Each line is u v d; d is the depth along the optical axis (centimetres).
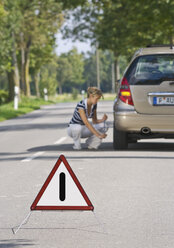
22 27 10119
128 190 1530
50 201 1138
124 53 10188
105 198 1433
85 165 1978
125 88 2266
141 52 2298
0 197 1474
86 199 1133
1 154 2427
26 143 2881
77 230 1142
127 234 1107
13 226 1182
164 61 2264
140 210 1303
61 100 15762
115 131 2350
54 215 1280
